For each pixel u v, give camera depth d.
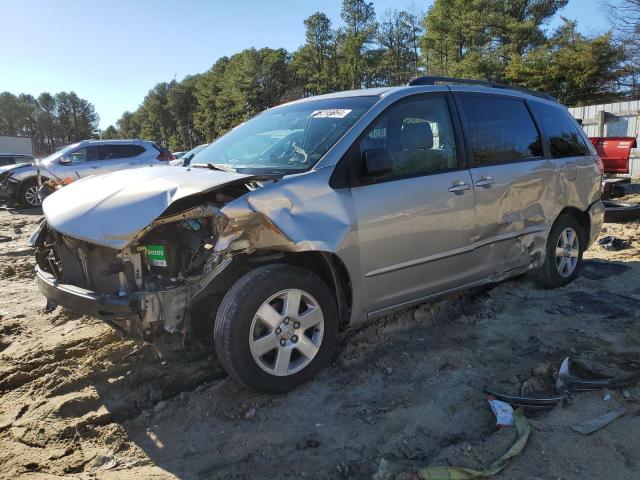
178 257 3.16
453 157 4.09
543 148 4.88
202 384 3.53
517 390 3.30
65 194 3.63
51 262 3.74
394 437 2.86
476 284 4.31
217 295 3.47
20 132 149.75
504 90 4.77
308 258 3.53
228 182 3.14
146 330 3.10
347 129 3.63
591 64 37.41
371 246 3.51
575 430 2.82
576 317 4.43
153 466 2.72
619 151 10.93
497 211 4.30
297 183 3.28
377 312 3.71
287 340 3.29
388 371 3.60
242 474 2.63
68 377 3.59
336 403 3.24
